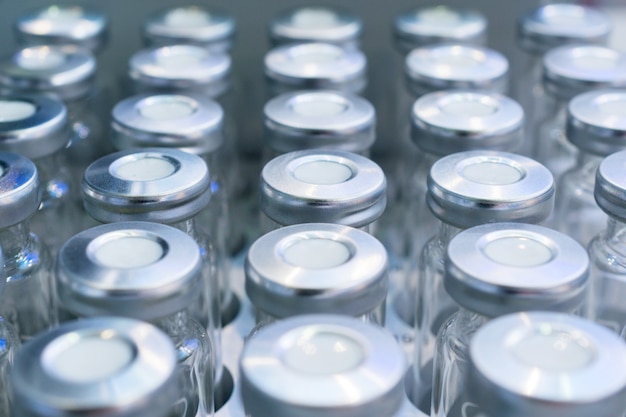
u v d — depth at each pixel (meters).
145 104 0.25
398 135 0.33
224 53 0.30
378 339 0.18
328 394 0.17
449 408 0.22
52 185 0.27
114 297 0.19
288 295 0.19
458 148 0.24
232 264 0.29
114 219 0.21
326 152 0.23
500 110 0.25
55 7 0.32
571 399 0.17
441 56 0.29
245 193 0.33
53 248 0.28
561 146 0.31
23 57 0.28
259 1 0.33
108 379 0.17
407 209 0.30
